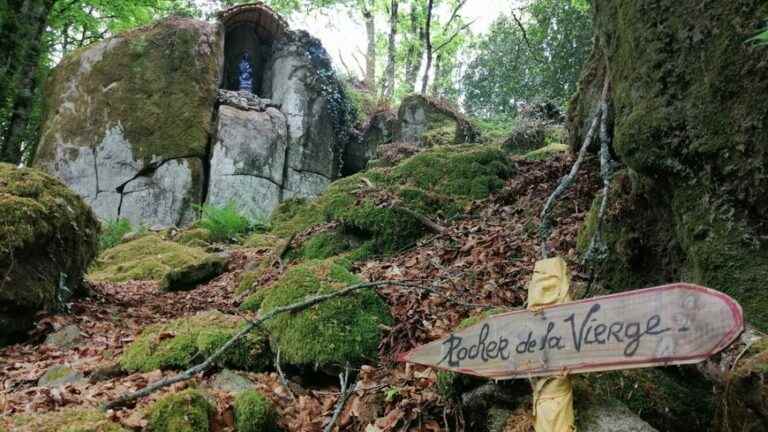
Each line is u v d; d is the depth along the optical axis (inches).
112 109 570.9
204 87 595.2
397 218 247.9
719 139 102.7
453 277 179.9
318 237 270.2
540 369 79.4
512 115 723.4
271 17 661.9
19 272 201.5
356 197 274.7
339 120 668.7
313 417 124.9
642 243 137.2
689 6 108.7
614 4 138.1
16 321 198.2
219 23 632.4
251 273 274.7
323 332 143.3
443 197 265.0
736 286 100.0
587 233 164.2
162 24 608.4
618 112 130.3
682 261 124.3
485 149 311.1
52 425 108.0
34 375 159.8
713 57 103.6
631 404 96.0
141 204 551.5
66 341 194.2
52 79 602.2
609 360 71.3
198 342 149.8
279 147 610.2
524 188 263.3
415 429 112.3
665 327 66.7
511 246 198.7
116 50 589.0
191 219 552.1
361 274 202.5
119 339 196.5
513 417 95.0
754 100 96.9
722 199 104.4
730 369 89.0
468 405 104.7
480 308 152.1
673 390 101.4
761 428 75.0
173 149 565.9
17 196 214.5
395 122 631.2
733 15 100.1
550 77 653.3
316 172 634.2
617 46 134.8
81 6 611.5
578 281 154.9
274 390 133.5
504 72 765.9
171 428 109.2
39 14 416.2
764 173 96.7
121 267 364.5
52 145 564.7
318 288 156.3
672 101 111.4
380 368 138.3
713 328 61.7
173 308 254.4
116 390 134.5
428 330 148.5
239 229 446.9
